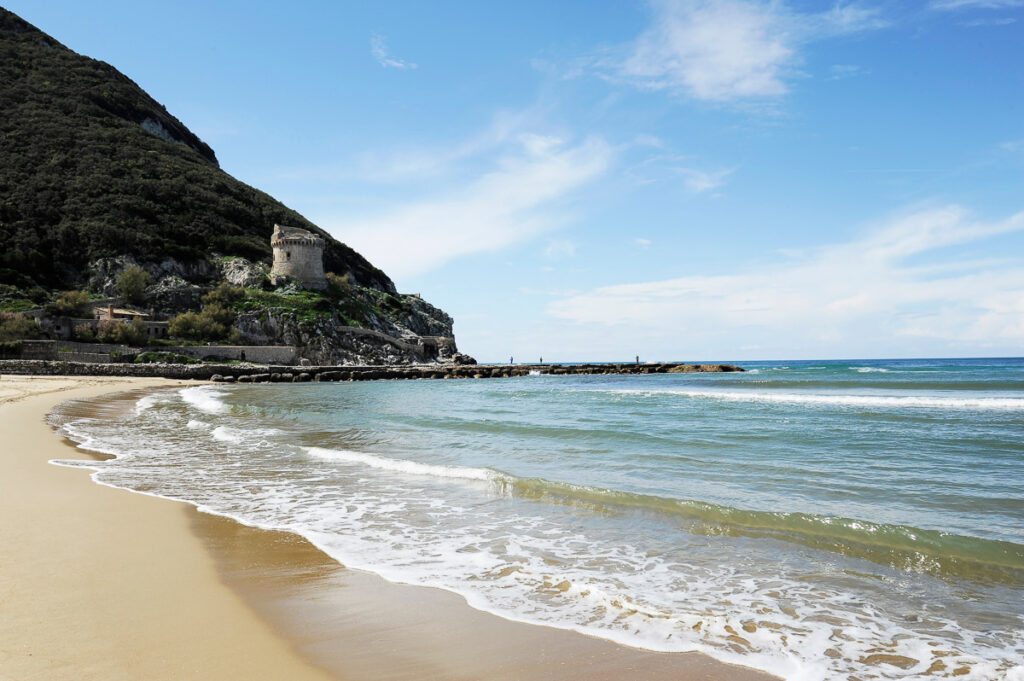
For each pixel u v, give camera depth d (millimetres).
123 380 63906
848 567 7965
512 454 16953
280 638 5746
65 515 10203
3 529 9234
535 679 5035
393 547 8930
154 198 124250
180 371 73438
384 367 92688
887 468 14391
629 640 5871
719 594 7102
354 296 128500
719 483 12984
